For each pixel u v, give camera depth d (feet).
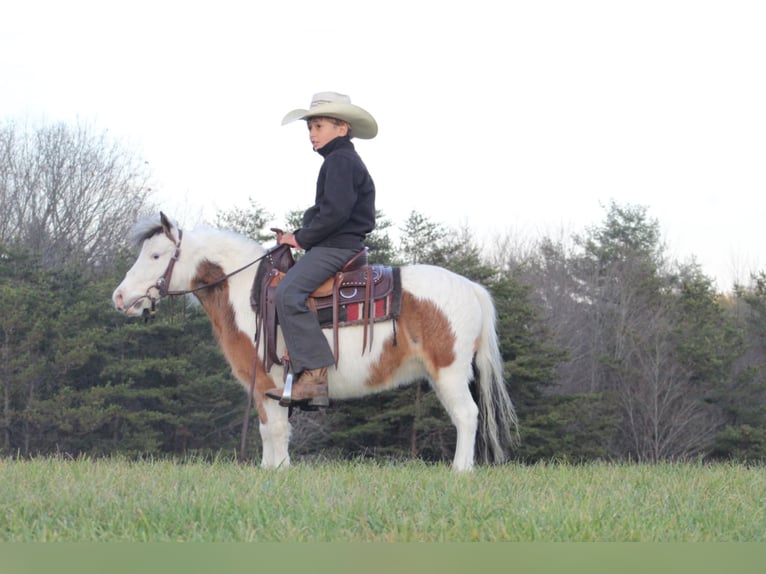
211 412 100.42
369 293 26.81
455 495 18.69
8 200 131.54
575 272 150.71
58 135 136.26
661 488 21.21
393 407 98.43
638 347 120.16
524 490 20.66
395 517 16.26
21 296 95.35
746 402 119.34
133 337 102.83
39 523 15.40
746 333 126.93
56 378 100.94
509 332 104.01
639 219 166.40
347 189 26.18
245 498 17.75
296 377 26.45
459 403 27.09
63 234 132.46
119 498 17.66
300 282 26.27
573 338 131.54
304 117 27.20
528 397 104.58
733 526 16.67
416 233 120.06
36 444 96.78
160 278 28.14
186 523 15.84
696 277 138.00
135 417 95.61
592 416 108.78
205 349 104.47
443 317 26.94
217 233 28.68
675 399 118.52
